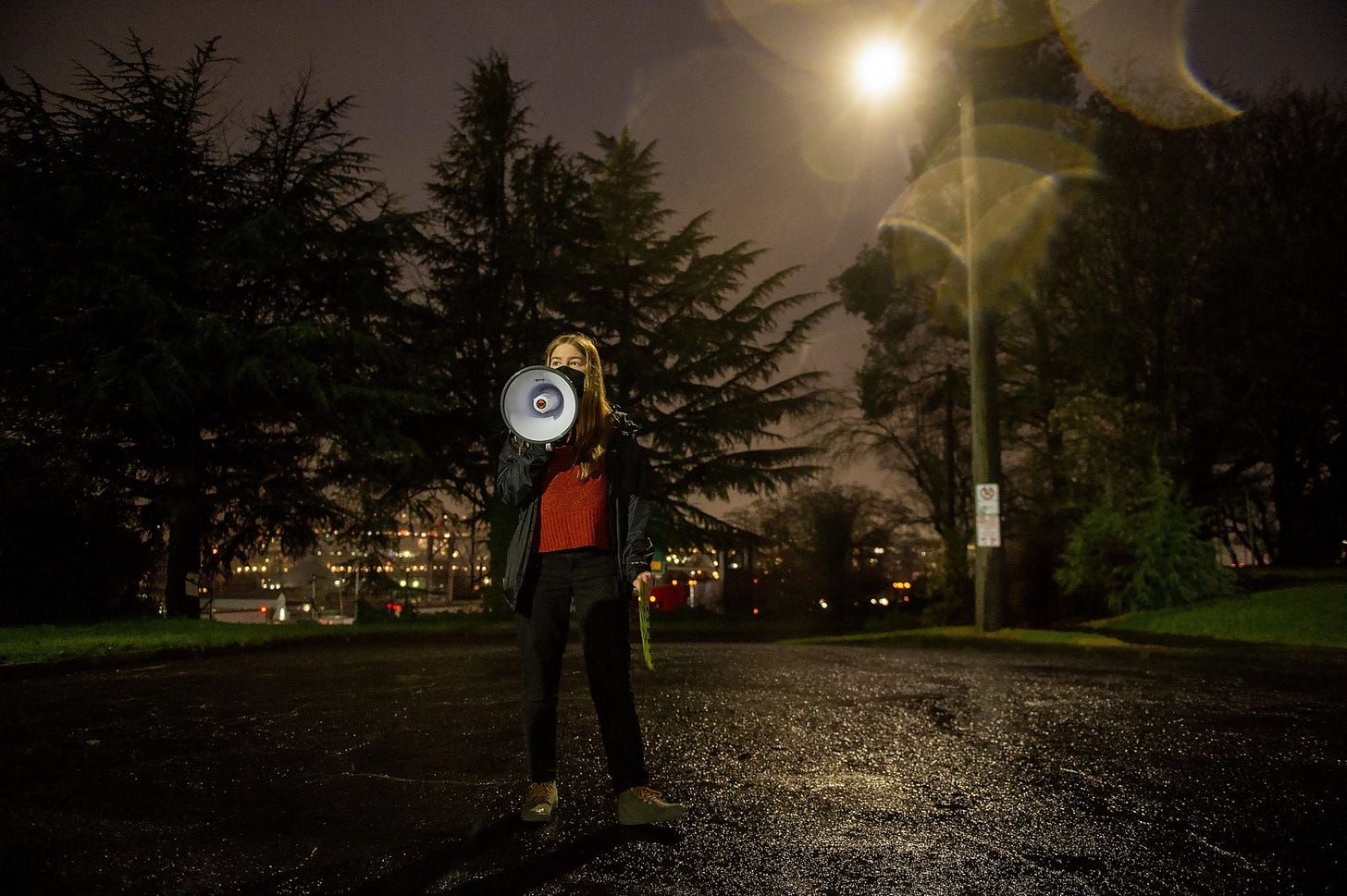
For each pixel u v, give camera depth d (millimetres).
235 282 20656
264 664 10828
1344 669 10219
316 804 4211
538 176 28172
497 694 7766
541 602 3963
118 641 12164
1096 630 15469
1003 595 15516
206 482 21641
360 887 3148
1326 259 23531
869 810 4148
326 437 21984
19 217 18906
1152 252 22875
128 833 3746
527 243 27250
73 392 18125
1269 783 4727
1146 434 18547
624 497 4031
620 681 3910
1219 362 23797
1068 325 24703
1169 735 6047
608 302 30031
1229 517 34219
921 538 35562
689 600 36562
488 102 28781
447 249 27875
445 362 25281
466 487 27859
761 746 5582
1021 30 24797
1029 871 3357
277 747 5477
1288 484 27984
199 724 6293
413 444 21516
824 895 3090
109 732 5980
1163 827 3936
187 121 20500
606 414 4094
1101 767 5070
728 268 30047
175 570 20797
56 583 17328
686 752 5410
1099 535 17328
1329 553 27500
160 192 20188
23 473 17312
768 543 30828
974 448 15750
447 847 3570
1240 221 23469
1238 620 14523
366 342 20453
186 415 20312
